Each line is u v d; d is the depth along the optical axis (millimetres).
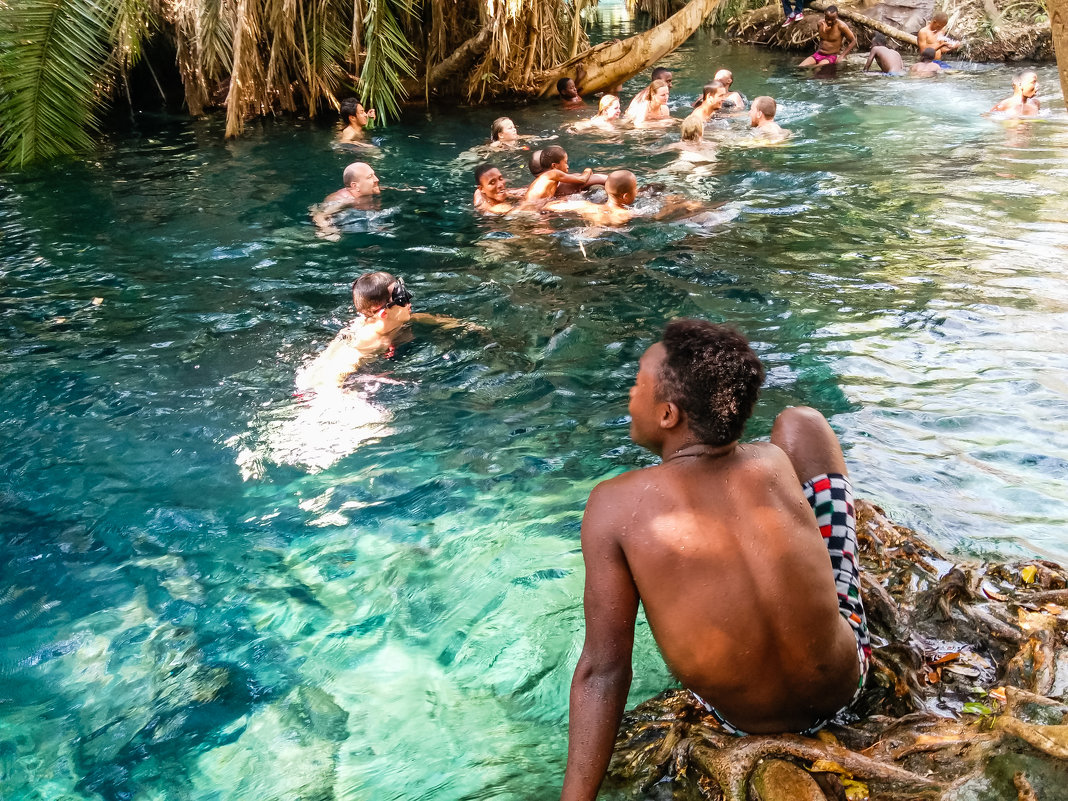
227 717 2525
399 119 12453
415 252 6785
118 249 7051
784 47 18031
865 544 2998
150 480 3855
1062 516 3221
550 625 2859
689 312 5426
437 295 5879
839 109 11805
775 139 10133
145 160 10094
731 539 1963
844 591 2320
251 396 4609
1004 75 13898
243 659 2768
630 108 11820
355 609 2996
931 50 14602
